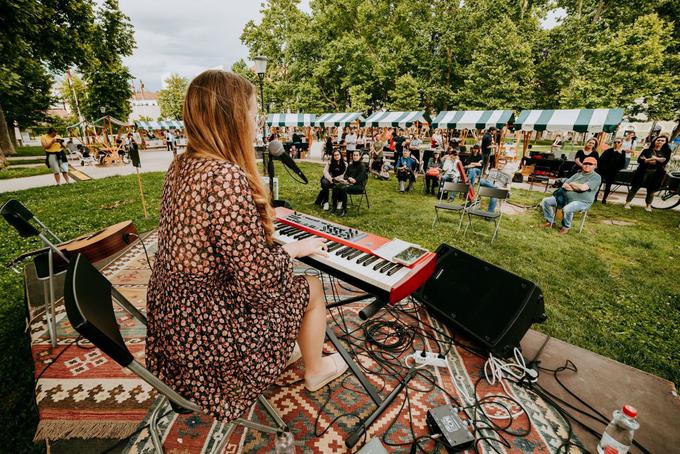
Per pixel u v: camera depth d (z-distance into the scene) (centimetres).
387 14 3005
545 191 933
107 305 109
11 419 181
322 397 191
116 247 261
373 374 209
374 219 614
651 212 731
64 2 1076
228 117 103
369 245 179
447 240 505
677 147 1434
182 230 97
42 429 169
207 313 106
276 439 150
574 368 221
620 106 1673
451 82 2773
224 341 109
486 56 2186
